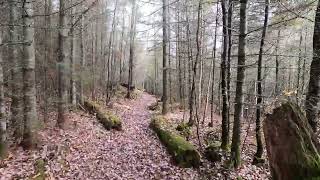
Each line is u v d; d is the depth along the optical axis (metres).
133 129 14.54
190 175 8.19
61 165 7.71
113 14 27.34
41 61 14.77
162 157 9.61
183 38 21.33
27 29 8.26
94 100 22.09
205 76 21.77
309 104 6.48
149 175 8.05
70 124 12.25
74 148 9.32
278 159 3.52
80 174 7.49
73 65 15.40
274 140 3.59
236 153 8.39
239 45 7.95
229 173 8.07
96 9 22.36
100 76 27.14
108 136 12.05
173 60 28.30
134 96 33.69
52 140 9.52
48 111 13.70
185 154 8.84
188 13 17.58
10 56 9.74
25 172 6.88
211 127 15.02
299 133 3.43
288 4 8.73
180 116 18.42
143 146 11.02
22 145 8.38
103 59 27.47
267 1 8.82
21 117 9.26
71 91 16.27
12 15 8.61
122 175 7.84
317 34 6.29
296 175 3.31
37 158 7.80
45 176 6.91
